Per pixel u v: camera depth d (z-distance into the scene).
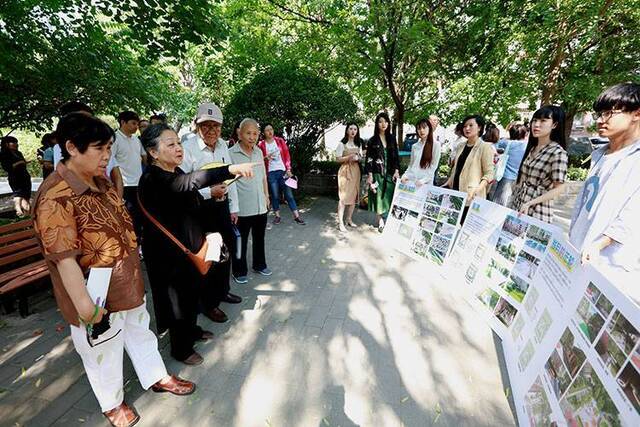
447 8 7.15
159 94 7.26
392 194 5.41
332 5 6.45
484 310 3.02
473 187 3.81
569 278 2.04
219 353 2.56
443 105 7.98
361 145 5.71
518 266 2.76
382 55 6.15
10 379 2.29
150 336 2.11
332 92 7.03
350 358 2.50
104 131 1.54
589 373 1.59
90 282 1.61
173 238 2.12
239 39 7.86
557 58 7.24
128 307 1.79
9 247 3.03
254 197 3.52
